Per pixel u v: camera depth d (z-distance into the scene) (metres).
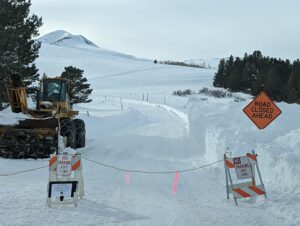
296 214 7.99
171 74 139.50
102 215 8.12
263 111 12.33
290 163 10.10
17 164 13.72
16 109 17.39
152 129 29.31
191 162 15.94
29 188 10.20
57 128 15.05
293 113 17.75
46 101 17.77
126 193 10.15
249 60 120.44
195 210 8.67
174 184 11.45
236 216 8.23
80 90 47.09
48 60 147.12
